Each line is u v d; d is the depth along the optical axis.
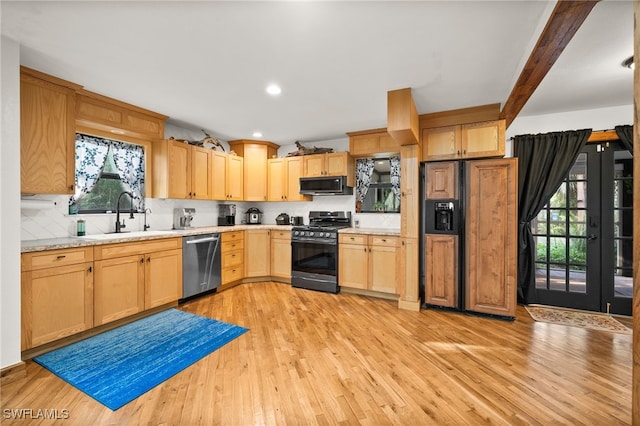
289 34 1.92
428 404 1.75
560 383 1.95
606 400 1.78
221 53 2.15
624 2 1.65
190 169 3.93
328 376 2.04
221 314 3.23
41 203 2.61
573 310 3.38
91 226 3.19
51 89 2.50
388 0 1.59
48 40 1.98
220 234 4.05
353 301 3.70
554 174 3.39
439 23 1.79
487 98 2.97
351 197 4.69
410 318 3.12
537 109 3.34
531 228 3.62
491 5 1.63
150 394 1.83
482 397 1.81
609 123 3.26
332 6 1.64
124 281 2.86
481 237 3.14
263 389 1.89
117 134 3.37
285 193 4.80
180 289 3.46
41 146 2.43
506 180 3.04
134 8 1.66
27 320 2.18
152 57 2.21
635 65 0.83
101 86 2.72
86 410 1.68
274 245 4.59
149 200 3.77
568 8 1.44
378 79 2.56
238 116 3.62
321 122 3.86
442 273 3.32
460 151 3.25
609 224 3.29
